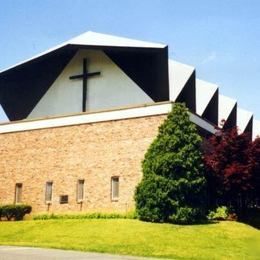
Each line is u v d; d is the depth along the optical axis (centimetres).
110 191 3198
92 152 3328
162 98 3450
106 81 3638
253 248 2222
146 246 2123
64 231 2553
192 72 4000
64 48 3575
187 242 2247
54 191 3431
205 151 3288
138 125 3177
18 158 3656
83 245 2141
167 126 2945
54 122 3544
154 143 2950
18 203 3588
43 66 3781
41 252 1908
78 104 3719
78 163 3372
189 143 2892
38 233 2564
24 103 4003
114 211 3150
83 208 3278
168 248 2103
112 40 3656
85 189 3303
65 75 3825
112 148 3250
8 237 2539
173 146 2862
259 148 2989
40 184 3506
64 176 3412
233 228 2673
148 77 3466
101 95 3634
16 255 1784
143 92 3484
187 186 2792
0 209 3400
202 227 2627
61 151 3466
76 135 3425
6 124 3772
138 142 3152
